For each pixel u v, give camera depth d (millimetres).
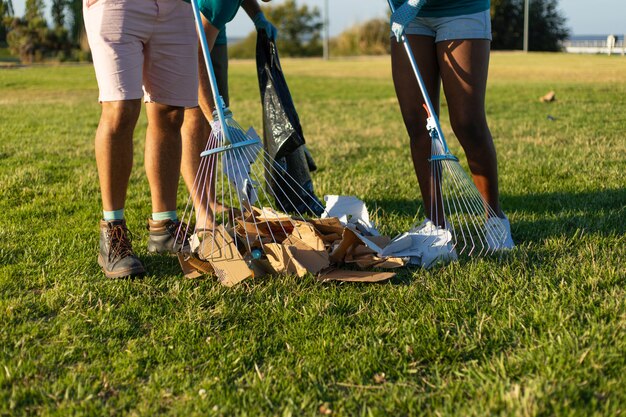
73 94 15617
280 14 42719
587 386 2223
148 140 3754
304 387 2342
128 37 3307
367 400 2256
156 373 2439
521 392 2211
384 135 8617
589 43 39500
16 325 2850
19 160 6711
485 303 2943
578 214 4395
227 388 2332
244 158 3422
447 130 9039
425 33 3672
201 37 3316
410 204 4824
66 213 4699
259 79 4160
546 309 2805
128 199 5086
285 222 3773
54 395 2309
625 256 3465
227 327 2816
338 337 2676
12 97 14844
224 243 3340
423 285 3160
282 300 3057
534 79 18062
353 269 3490
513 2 42281
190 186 4035
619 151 6727
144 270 3404
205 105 4148
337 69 26797
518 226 4160
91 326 2830
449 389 2279
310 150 7340
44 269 3480
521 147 7113
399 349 2584
